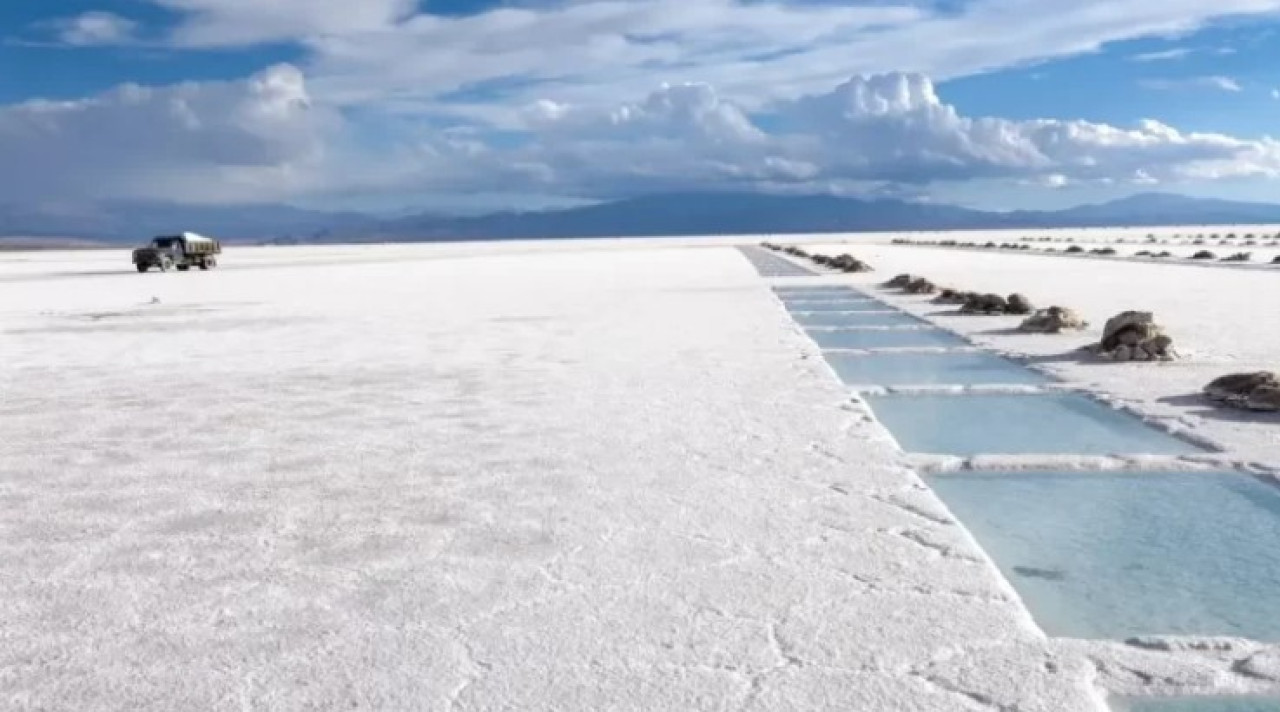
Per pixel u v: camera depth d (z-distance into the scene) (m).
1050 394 7.83
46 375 9.57
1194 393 7.45
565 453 5.71
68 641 3.13
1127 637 3.11
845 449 5.68
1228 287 18.69
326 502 4.76
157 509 4.68
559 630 3.14
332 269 38.66
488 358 10.20
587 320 14.42
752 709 2.59
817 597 3.38
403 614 3.30
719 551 3.89
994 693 2.66
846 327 13.52
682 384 8.20
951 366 9.67
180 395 8.16
